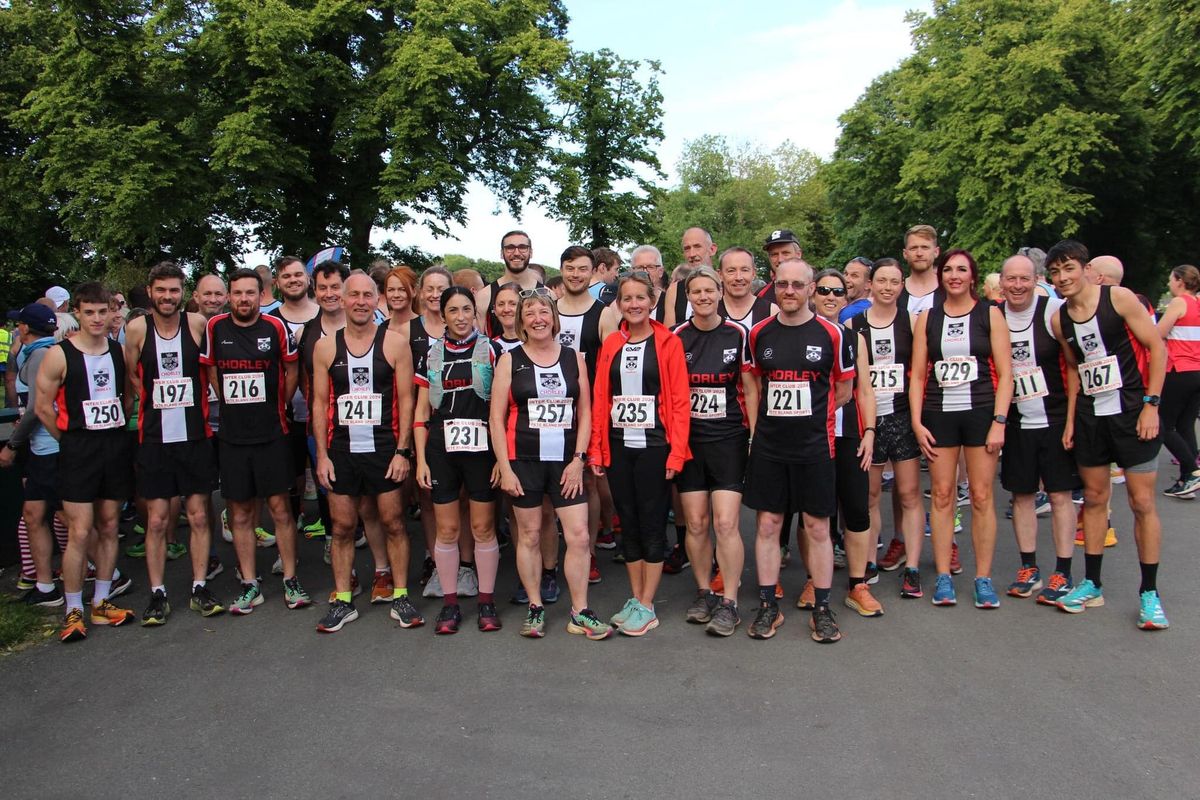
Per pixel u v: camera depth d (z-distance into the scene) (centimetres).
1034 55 2334
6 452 525
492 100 2339
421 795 308
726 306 537
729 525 454
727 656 429
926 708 364
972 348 480
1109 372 451
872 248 3538
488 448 465
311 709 381
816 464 438
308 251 2306
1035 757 321
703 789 306
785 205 5603
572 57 2719
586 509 468
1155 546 444
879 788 303
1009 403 479
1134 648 422
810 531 447
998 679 391
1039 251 755
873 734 343
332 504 484
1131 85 2488
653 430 452
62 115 1947
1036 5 2608
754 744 338
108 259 2069
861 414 470
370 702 387
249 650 454
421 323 545
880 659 418
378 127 2180
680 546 582
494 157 2478
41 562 530
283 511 516
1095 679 388
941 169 2547
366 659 438
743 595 531
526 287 635
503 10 2333
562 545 658
